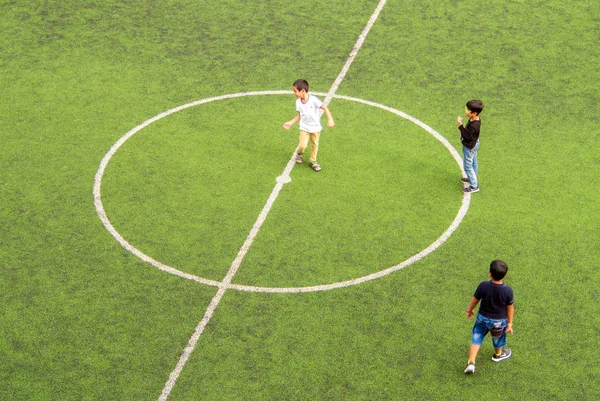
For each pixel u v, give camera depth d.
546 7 19.56
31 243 12.60
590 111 15.94
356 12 19.53
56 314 11.30
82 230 12.88
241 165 14.47
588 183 13.95
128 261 12.26
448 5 19.72
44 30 18.86
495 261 9.78
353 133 15.40
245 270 12.10
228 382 10.30
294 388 10.21
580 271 12.02
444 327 11.10
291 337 10.94
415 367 10.52
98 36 18.64
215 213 13.29
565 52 17.88
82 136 15.31
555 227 12.91
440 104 16.23
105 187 13.90
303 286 11.80
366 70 17.39
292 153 14.82
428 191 13.80
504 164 14.45
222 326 11.10
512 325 11.09
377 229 12.93
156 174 14.23
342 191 13.80
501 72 17.23
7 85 16.91
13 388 10.20
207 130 15.48
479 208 13.37
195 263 12.23
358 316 11.27
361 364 10.55
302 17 19.36
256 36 18.66
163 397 10.10
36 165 14.47
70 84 16.94
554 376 10.38
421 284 11.82
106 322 11.17
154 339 10.91
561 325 11.09
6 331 11.01
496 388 10.23
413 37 18.53
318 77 17.17
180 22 19.19
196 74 17.30
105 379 10.34
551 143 15.02
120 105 16.27
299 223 13.07
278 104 16.30
